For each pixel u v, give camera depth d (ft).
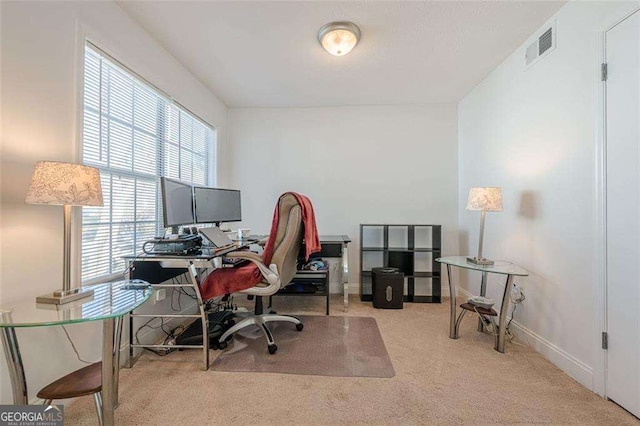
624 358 4.76
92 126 5.62
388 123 11.89
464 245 11.11
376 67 8.69
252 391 5.23
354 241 11.99
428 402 4.94
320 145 12.10
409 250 11.09
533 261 6.97
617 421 4.51
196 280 6.03
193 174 9.82
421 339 7.46
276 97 11.10
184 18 6.45
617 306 4.87
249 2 5.94
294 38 7.20
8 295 4.08
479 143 9.84
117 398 4.68
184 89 8.77
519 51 7.56
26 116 4.32
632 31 4.64
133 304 3.99
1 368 4.01
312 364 6.18
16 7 4.18
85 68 5.45
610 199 4.99
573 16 5.80
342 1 5.90
